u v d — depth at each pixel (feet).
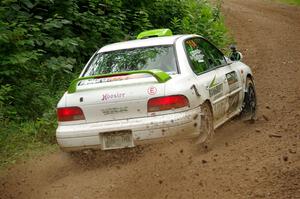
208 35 56.34
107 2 41.68
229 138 24.62
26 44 33.50
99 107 20.86
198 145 21.76
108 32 41.24
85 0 41.73
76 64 37.35
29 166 22.82
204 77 22.85
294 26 75.36
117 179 19.75
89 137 20.79
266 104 32.94
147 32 26.32
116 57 23.30
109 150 21.20
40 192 19.65
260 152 21.58
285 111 30.14
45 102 30.71
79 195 18.74
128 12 46.60
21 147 25.57
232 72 26.48
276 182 17.80
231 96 25.45
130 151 21.45
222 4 100.53
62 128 21.29
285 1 107.34
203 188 17.95
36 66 33.32
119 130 20.52
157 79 20.65
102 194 18.51
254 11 93.35
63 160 22.62
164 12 52.85
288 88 37.63
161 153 20.92
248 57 55.31
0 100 28.50
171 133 20.35
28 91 30.66
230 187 17.80
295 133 24.52
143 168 20.29
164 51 22.84
